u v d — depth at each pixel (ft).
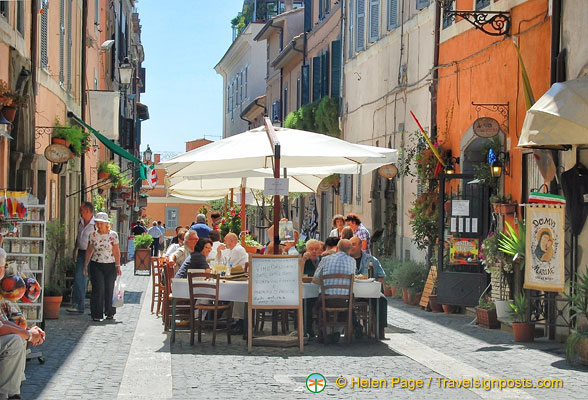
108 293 55.06
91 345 43.70
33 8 58.75
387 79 87.92
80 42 85.46
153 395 31.35
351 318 45.01
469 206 60.59
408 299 67.26
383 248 86.48
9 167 55.98
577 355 40.93
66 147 63.31
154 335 48.06
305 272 50.88
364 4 97.81
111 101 91.09
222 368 37.52
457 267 60.59
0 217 37.19
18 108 56.34
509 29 56.85
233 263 51.80
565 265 46.55
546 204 44.91
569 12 47.42
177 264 53.67
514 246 48.83
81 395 31.14
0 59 50.34
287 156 46.26
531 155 53.11
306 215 132.36
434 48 72.13
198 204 257.96
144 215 225.35
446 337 48.08
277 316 48.26
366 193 94.58
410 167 78.74
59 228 63.98
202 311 48.55
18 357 27.91
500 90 58.39
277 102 161.89
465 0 65.82
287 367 37.96
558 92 42.09
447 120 68.74
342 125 108.27
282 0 207.62
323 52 120.57
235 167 49.03
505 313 51.01
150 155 163.73
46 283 60.64
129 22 175.22
